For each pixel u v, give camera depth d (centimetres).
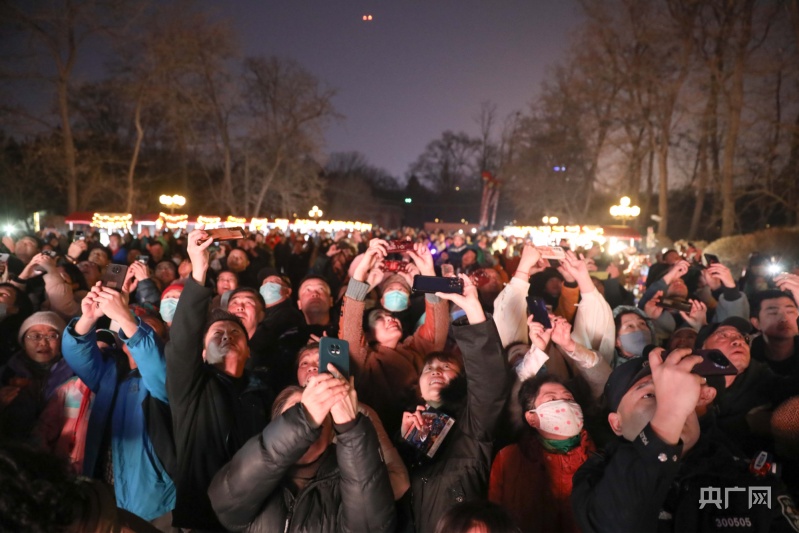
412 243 402
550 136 4972
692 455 260
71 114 3622
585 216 4759
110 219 2570
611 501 219
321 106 4759
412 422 330
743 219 3931
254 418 359
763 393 376
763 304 459
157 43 3641
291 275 1539
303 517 252
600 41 3375
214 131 4644
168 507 356
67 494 162
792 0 2467
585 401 390
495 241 2716
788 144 2605
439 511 300
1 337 555
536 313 372
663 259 1060
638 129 3803
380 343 454
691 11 2858
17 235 1313
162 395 353
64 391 383
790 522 239
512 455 313
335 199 7962
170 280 853
